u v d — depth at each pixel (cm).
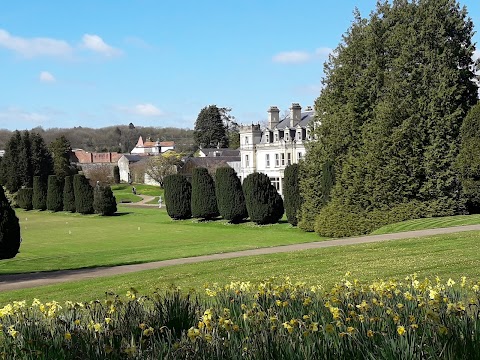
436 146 2858
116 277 1553
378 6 3228
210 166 8775
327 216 3042
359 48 3212
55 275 1792
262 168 7019
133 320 627
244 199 4012
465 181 2764
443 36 2942
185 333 607
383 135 2908
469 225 2341
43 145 7800
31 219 5359
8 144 7556
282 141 6600
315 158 3353
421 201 2914
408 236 2075
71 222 4909
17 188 7475
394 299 641
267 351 481
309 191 3369
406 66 2950
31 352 530
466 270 1248
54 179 6188
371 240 2038
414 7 3025
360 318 538
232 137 12212
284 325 513
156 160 9594
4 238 2184
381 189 2914
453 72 2884
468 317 535
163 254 2261
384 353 463
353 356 481
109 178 10488
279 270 1450
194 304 711
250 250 2045
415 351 457
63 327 600
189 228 3975
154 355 497
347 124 3125
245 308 612
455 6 2986
